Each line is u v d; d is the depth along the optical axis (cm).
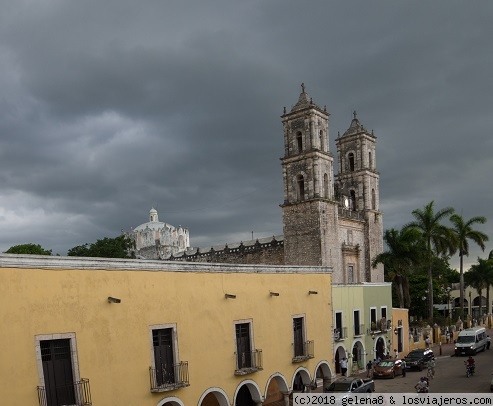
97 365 1784
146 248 10469
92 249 6044
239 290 2473
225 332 2350
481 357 4416
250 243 6025
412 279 6975
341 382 2641
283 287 2792
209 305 2286
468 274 8312
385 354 4238
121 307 1900
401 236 5400
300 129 5434
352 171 6275
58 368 1688
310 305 2995
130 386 1884
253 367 2459
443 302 9544
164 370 2048
